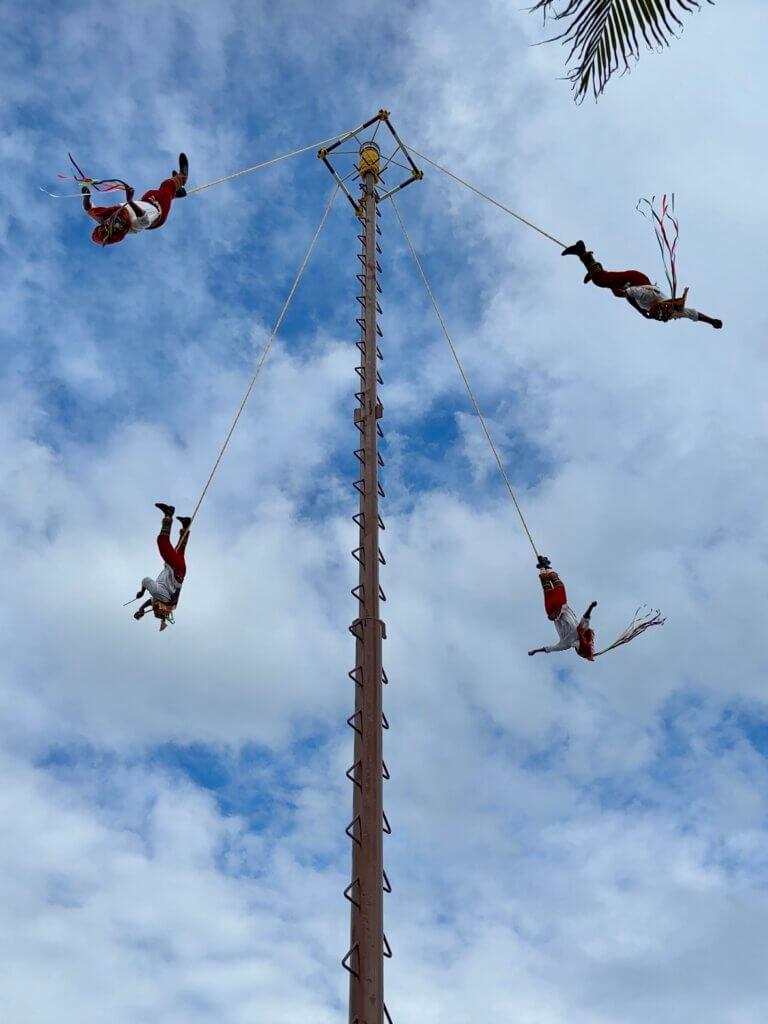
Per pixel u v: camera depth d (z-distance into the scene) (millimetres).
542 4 5863
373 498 10328
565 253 10484
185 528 10688
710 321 10070
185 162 11516
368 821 8055
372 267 13312
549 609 11297
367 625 9312
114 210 10609
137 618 10445
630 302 10195
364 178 15328
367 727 8656
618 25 5734
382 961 7434
